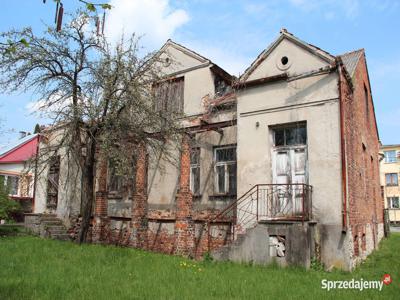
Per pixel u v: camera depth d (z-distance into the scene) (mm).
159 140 15438
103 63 13820
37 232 19219
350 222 11633
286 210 12602
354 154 13078
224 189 16047
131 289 7918
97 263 10805
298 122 12766
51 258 11430
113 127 13859
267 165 13125
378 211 21984
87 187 15273
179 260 11766
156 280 8828
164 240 15156
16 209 20281
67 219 19375
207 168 16516
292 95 12945
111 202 19219
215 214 15164
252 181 13352
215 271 10117
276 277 9453
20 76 13781
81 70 14375
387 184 56406
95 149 15305
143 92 14266
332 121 12000
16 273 9258
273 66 13516
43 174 21125
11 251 12680
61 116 13930
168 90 18047
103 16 7652
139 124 14250
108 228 16219
